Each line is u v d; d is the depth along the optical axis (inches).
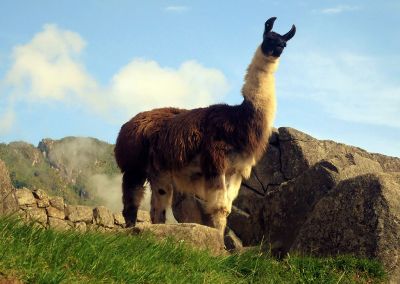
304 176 452.1
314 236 371.9
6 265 225.9
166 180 457.7
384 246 345.1
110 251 268.1
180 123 446.0
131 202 471.8
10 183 423.8
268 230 460.8
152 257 282.8
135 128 468.8
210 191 427.5
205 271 297.4
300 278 318.7
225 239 507.2
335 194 379.2
